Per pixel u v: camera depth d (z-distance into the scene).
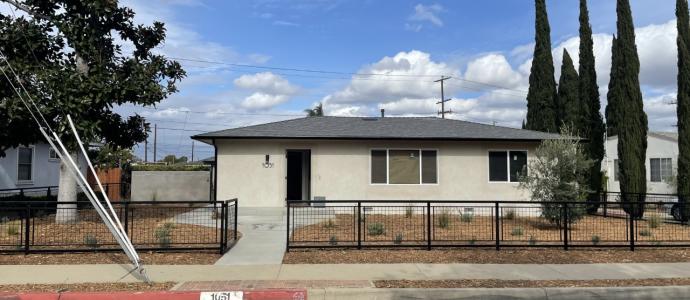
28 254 9.59
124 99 13.08
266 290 7.19
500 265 9.05
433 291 7.29
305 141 17.95
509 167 18.39
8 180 20.75
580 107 21.89
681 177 18.02
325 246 10.29
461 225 14.15
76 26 12.83
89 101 12.34
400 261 9.32
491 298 7.28
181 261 9.23
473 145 18.31
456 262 9.27
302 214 14.81
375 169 18.08
